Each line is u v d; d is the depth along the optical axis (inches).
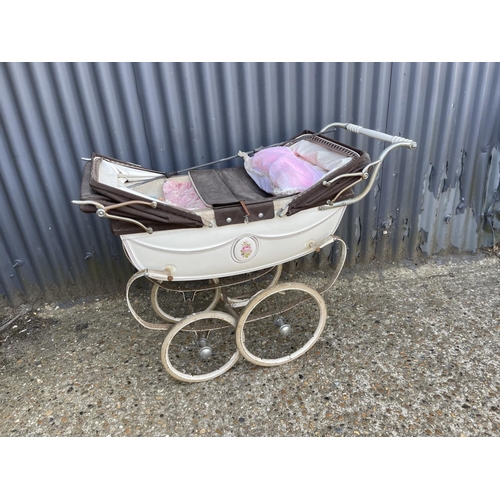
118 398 87.7
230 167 108.3
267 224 76.9
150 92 95.7
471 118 115.0
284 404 84.4
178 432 80.0
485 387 85.8
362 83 103.9
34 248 109.4
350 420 80.5
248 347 99.3
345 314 108.8
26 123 94.1
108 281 118.0
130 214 67.9
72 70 90.8
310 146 92.0
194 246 74.8
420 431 77.8
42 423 83.0
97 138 98.7
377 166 77.9
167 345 83.4
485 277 122.0
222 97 99.7
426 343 97.8
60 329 108.4
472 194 126.2
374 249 128.5
